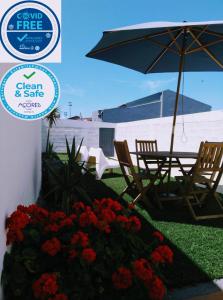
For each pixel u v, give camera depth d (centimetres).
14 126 210
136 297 157
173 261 220
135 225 191
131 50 427
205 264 216
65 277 154
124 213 217
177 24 314
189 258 226
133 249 178
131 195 441
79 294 149
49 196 401
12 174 197
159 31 382
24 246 168
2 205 157
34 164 381
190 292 181
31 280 153
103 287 159
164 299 172
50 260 161
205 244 256
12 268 152
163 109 1728
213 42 382
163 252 175
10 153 190
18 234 161
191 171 379
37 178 434
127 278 153
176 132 700
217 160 348
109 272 160
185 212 361
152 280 154
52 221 187
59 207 345
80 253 157
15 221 163
